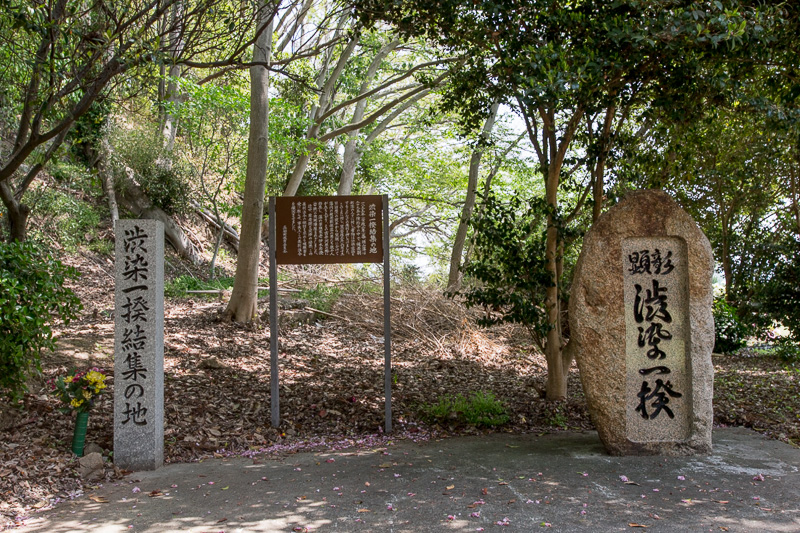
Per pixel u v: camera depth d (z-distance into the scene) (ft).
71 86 17.24
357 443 19.61
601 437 17.16
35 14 16.24
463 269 24.48
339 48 47.85
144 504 13.75
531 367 32.78
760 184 40.34
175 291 41.09
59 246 42.32
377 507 13.26
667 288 17.34
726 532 11.57
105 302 36.94
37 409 18.83
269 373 27.07
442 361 32.07
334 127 48.73
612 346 17.16
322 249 21.26
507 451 17.88
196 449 18.45
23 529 12.32
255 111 33.40
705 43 16.94
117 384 16.67
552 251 23.21
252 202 33.73
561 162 22.91
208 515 13.00
